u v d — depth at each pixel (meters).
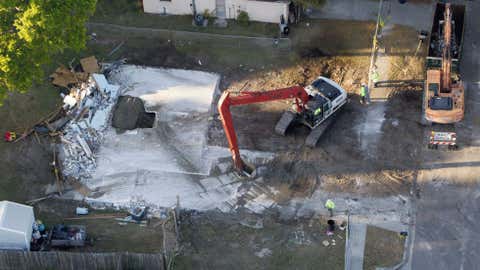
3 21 48.38
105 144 52.22
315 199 48.50
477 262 44.22
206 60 58.25
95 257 43.00
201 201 48.78
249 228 47.00
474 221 46.53
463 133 51.94
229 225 47.28
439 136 50.16
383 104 54.31
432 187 48.75
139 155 51.59
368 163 50.53
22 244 45.22
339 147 51.66
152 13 62.38
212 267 44.78
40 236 46.22
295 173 50.16
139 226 47.44
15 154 51.72
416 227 46.41
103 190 49.56
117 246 46.09
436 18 58.28
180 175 50.38
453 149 50.84
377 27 59.06
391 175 49.66
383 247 45.34
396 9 61.19
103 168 50.81
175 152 51.75
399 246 45.34
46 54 50.03
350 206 47.91
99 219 47.97
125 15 62.28
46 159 51.44
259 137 52.59
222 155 51.56
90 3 50.81
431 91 52.00
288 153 51.44
